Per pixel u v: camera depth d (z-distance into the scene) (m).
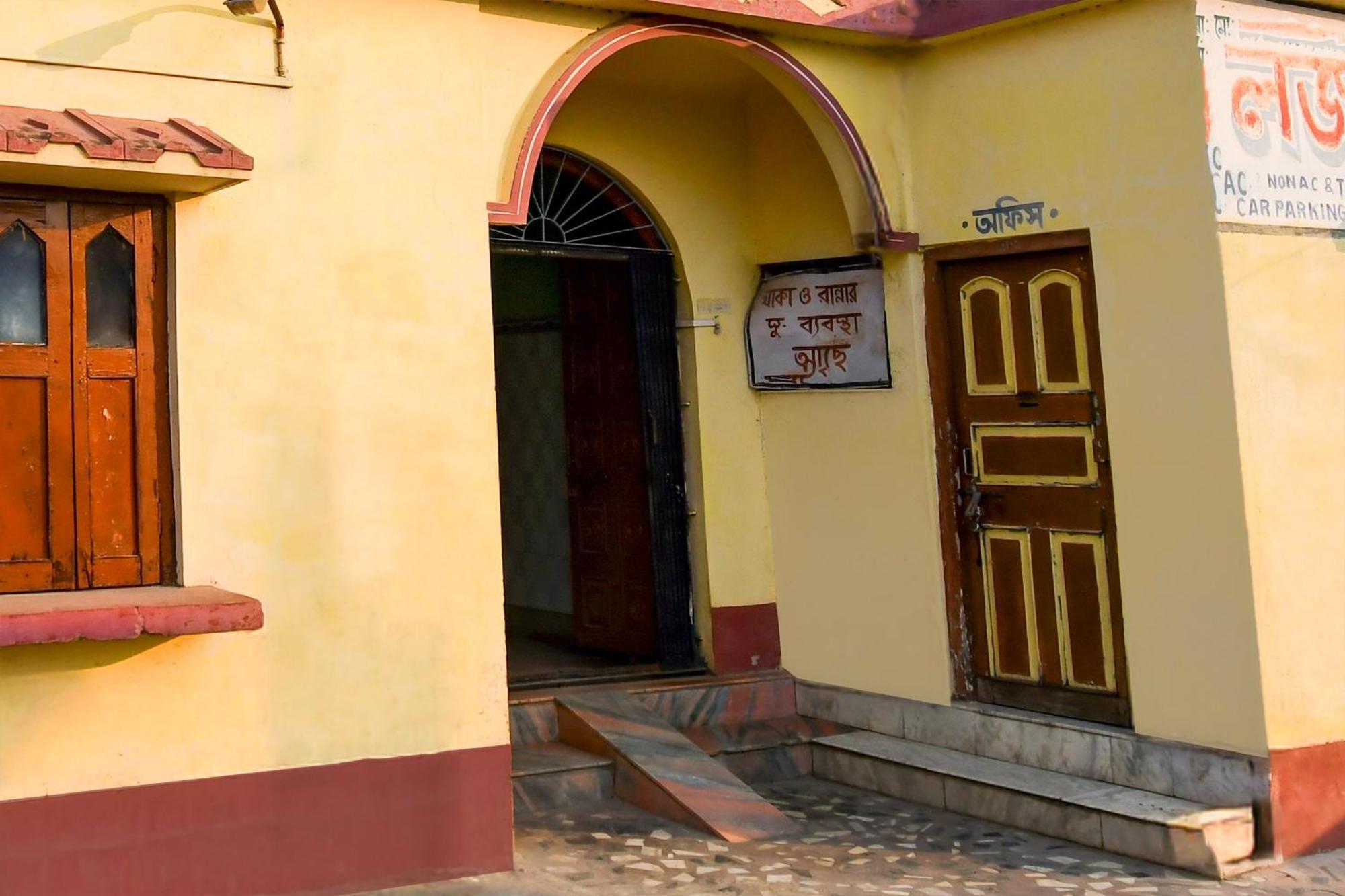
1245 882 5.57
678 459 7.63
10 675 4.67
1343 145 6.38
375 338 5.34
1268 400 5.94
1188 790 6.02
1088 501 6.46
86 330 4.84
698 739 7.08
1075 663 6.53
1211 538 5.93
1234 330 5.87
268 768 5.07
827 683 7.45
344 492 5.25
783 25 6.38
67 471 4.79
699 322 7.58
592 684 7.28
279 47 5.17
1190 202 5.96
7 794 4.65
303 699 5.14
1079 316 6.45
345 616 5.23
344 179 5.30
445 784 5.39
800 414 7.55
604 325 7.84
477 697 5.48
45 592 4.74
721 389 7.63
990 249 6.69
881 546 7.16
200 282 5.00
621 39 6.05
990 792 6.35
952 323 6.95
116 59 4.86
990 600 6.87
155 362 4.96
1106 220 6.25
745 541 7.64
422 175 5.47
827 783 7.06
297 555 5.15
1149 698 6.18
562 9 5.96
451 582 5.45
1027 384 6.65
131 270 4.93
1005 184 6.60
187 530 4.94
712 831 6.05
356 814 5.22
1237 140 6.00
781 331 7.55
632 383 7.65
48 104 4.75
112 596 4.66
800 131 7.49
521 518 9.24
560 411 8.84
